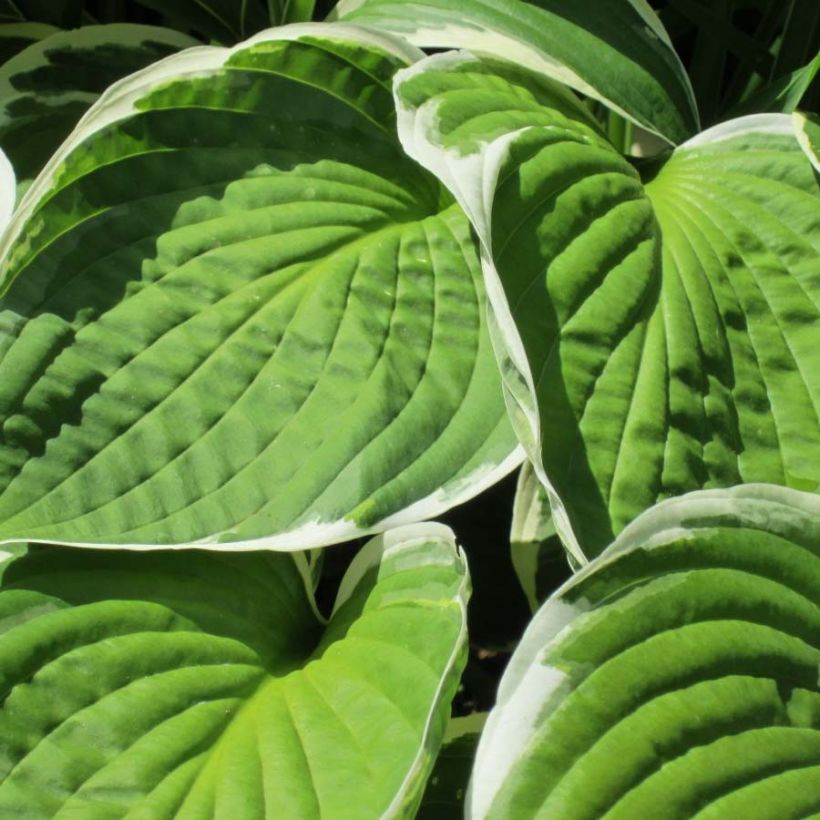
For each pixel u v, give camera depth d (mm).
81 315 902
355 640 896
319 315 918
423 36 976
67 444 892
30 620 878
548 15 981
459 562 888
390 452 902
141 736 869
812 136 942
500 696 830
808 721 852
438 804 917
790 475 897
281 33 919
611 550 844
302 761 859
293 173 937
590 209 911
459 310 930
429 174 959
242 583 918
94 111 898
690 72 1130
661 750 829
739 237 933
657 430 883
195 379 904
